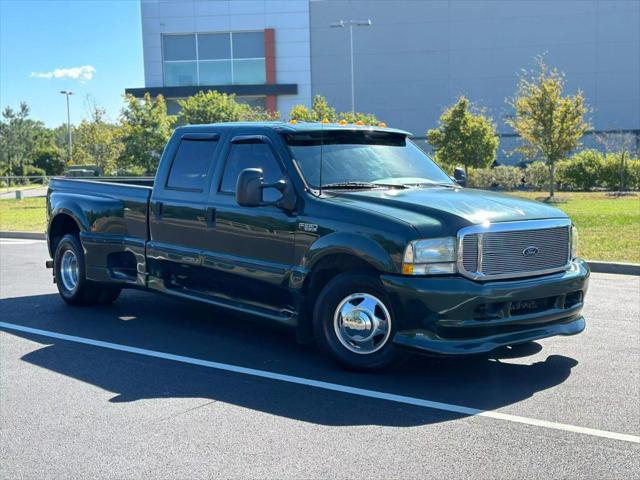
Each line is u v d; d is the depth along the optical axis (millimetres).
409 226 5121
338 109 49219
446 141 32594
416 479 3723
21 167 71312
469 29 49031
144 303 8648
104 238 7762
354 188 6000
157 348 6496
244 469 3863
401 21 49281
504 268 5211
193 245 6773
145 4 47469
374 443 4207
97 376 5641
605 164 31641
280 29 48031
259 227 6082
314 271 5695
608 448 4121
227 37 47938
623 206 21734
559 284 5398
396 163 6547
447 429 4422
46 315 7980
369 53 49562
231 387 5316
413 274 5066
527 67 48875
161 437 4344
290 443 4219
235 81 48125
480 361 5945
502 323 5129
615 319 7590
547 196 27344
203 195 6676
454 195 5797
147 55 47875
